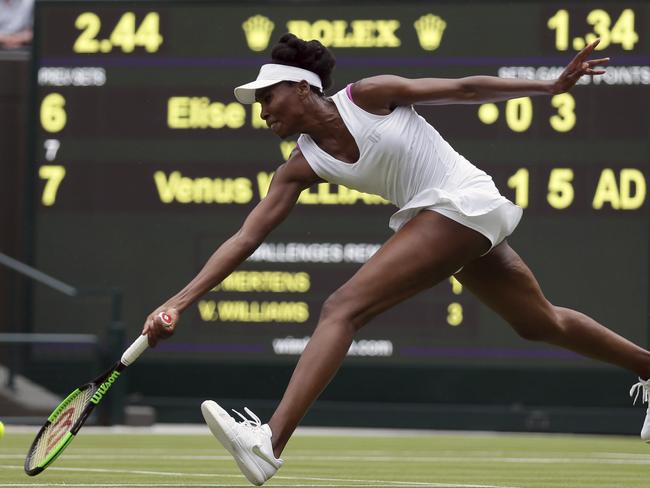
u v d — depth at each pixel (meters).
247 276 33.84
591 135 33.09
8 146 37.16
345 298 11.89
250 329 33.88
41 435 12.38
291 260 33.69
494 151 33.16
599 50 33.16
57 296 34.78
